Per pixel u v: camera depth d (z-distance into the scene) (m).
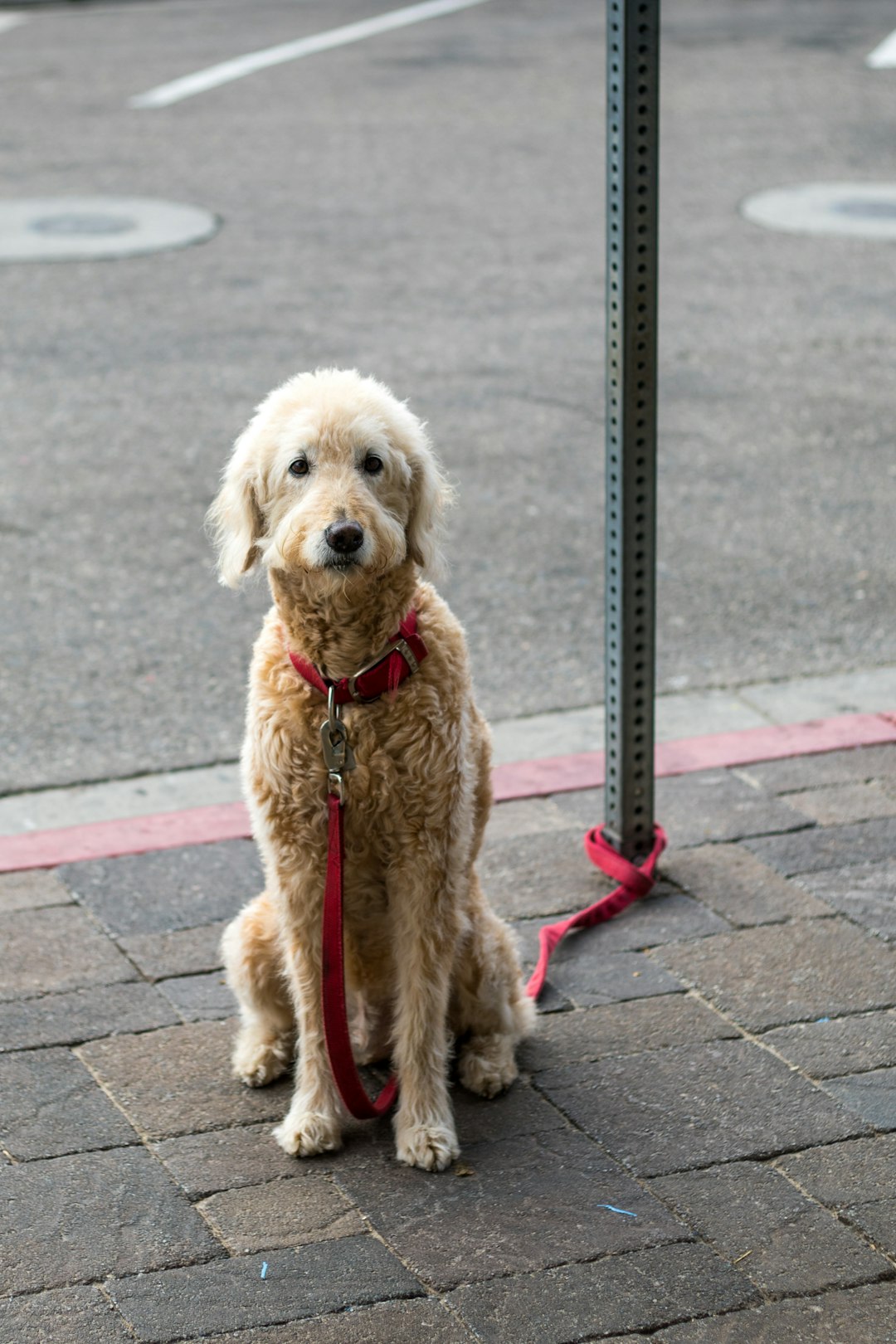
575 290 10.24
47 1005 3.85
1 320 9.61
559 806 4.86
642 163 3.90
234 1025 3.80
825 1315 2.84
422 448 3.31
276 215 11.85
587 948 4.11
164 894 4.34
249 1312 2.86
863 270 10.70
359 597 3.16
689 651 5.89
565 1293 2.90
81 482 7.39
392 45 18.31
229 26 19.80
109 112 15.10
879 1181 3.21
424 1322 2.83
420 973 3.40
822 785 4.95
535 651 5.88
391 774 3.24
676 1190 3.20
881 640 5.96
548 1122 3.44
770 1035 3.73
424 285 10.30
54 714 5.37
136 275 10.47
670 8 20.55
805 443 7.94
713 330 9.61
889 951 4.07
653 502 4.19
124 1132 3.40
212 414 8.20
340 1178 3.26
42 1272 2.96
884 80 16.20
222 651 5.86
